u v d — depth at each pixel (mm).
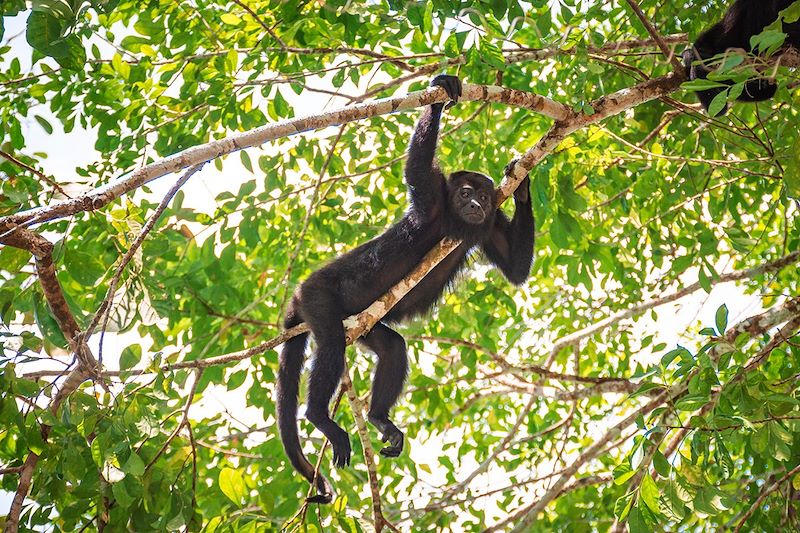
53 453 8070
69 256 8867
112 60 11383
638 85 9602
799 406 8430
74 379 8125
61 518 8336
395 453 10953
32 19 7871
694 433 7910
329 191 13078
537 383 13898
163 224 12734
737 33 10375
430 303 11711
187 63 11445
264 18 11188
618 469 8039
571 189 11711
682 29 12047
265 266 14406
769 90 9844
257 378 13797
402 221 11133
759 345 11969
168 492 8438
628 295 13969
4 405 7699
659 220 13266
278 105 11602
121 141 11805
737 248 10578
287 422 10891
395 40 11352
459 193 10906
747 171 11039
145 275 9812
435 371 14789
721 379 8492
